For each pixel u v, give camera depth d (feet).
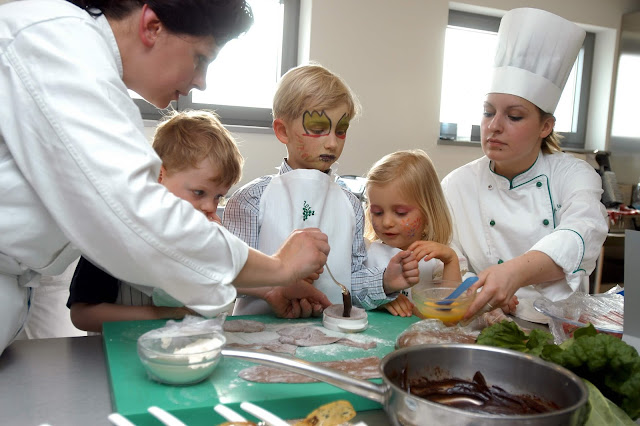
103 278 3.67
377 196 4.69
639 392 2.19
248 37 8.73
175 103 8.46
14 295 2.66
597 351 2.26
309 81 3.98
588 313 3.34
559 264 3.81
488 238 5.06
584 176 4.61
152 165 2.33
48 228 2.48
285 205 4.09
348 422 2.20
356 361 2.76
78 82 2.20
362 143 9.23
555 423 1.72
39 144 2.21
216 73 8.63
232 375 2.53
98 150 2.18
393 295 4.05
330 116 4.00
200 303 2.48
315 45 8.66
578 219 4.24
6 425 2.05
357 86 9.04
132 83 2.78
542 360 2.21
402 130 9.48
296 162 4.26
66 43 2.27
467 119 10.52
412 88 9.43
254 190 4.17
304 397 2.32
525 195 4.81
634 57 10.62
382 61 9.13
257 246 4.10
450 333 2.95
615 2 10.89
